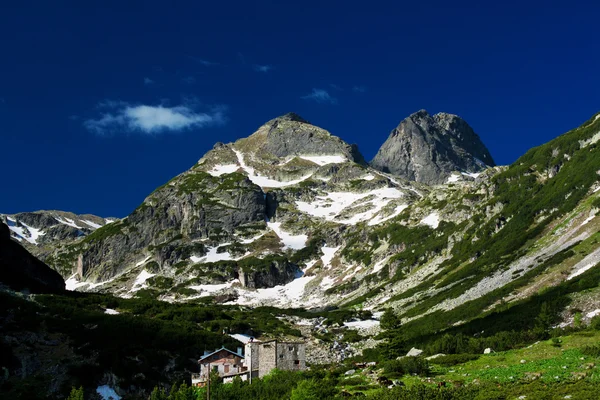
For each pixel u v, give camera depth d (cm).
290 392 7562
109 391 10369
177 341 12556
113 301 17300
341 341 15525
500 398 6041
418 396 6378
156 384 10800
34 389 9894
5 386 9756
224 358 11275
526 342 8725
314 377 7819
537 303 11419
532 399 5794
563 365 6975
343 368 9631
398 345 11188
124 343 11906
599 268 11756
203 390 8181
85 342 11681
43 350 11119
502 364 7625
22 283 15462
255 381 9075
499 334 9206
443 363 8262
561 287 11762
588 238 14312
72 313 13250
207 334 13312
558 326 9862
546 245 15975
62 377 10331
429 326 14038
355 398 6762
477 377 7150
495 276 15725
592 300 10206
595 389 5725
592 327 8581
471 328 11744
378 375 8069
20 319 12012
